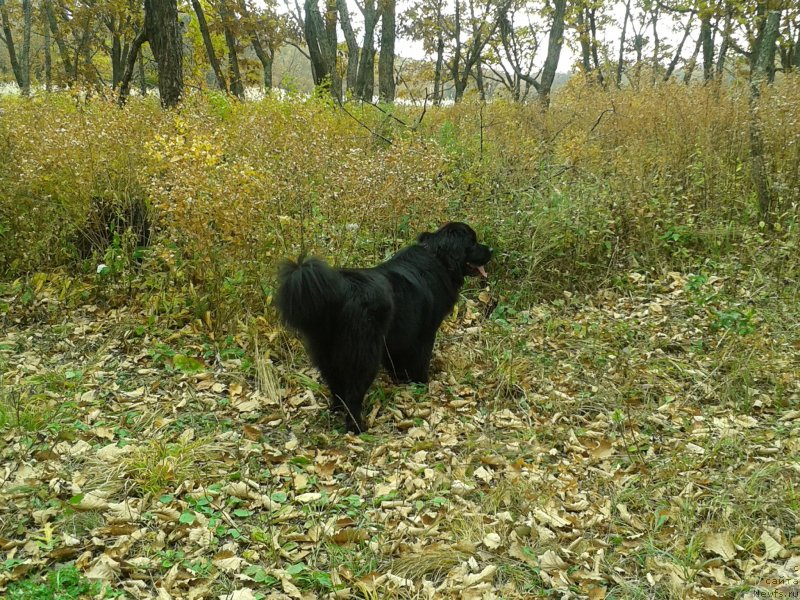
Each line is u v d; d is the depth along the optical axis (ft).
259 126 16.65
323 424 10.96
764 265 15.65
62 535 8.01
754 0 31.45
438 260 12.46
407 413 11.46
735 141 19.56
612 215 16.94
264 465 9.78
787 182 17.90
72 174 14.17
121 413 10.57
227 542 8.25
